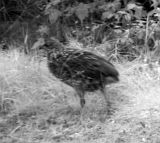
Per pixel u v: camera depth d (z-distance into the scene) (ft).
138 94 21.18
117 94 21.52
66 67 20.16
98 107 20.71
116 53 24.59
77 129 19.29
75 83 20.12
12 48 26.58
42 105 21.06
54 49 21.13
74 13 27.20
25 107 20.97
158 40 24.91
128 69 23.16
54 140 18.66
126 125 19.31
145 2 27.94
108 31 26.45
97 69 19.56
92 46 25.52
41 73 22.93
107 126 19.31
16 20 29.50
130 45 25.07
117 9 26.11
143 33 25.09
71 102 21.12
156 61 24.23
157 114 19.69
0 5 30.22
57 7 27.50
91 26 27.07
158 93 21.04
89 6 26.63
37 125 19.70
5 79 22.36
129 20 25.40
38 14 29.58
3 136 19.16
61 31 27.20
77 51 20.51
